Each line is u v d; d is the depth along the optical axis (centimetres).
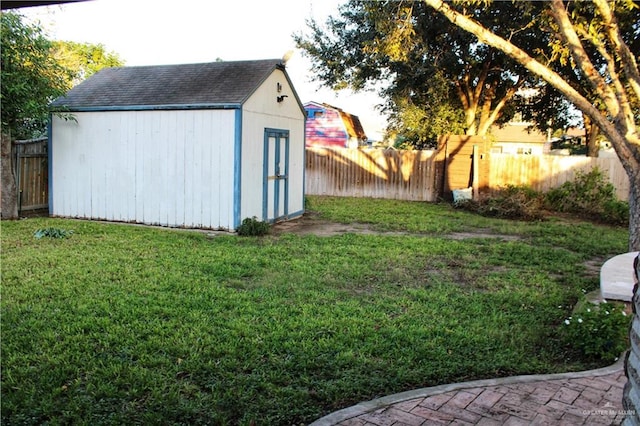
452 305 536
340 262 723
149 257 717
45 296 526
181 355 390
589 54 1297
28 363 369
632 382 168
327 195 1767
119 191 1054
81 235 877
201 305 507
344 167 1748
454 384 352
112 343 409
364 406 320
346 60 1653
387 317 487
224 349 398
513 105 1853
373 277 647
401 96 1666
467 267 721
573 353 420
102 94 1091
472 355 405
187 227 1002
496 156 1567
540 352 420
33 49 985
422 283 627
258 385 345
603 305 436
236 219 959
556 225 1158
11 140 1055
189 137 984
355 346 414
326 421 301
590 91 1277
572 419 305
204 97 980
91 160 1070
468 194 1477
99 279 593
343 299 547
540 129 1947
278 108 1100
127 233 909
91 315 469
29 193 1118
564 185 1424
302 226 1084
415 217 1224
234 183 956
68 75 1202
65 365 366
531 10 905
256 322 464
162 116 1000
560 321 499
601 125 720
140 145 1025
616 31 718
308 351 400
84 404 315
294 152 1191
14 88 931
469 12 1096
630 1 742
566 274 696
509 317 500
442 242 895
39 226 956
